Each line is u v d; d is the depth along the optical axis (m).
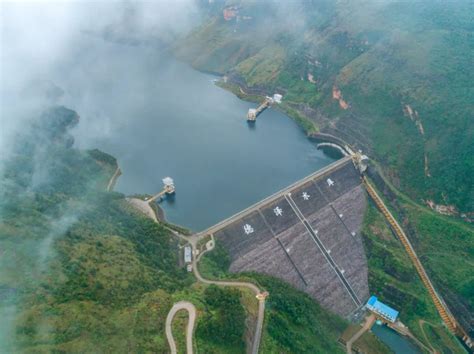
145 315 155.00
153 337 148.25
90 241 187.12
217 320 158.62
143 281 173.00
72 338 139.50
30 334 136.50
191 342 148.75
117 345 141.62
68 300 152.38
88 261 173.62
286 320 185.38
